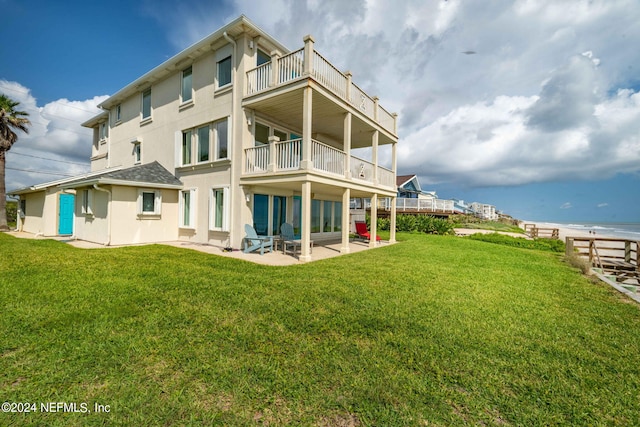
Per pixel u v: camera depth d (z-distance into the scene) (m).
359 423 2.04
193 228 11.45
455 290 5.56
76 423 1.95
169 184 11.56
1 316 3.61
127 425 1.95
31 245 9.73
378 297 4.87
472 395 2.38
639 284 8.12
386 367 2.74
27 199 16.61
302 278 6.00
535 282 6.69
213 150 10.89
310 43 8.38
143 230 11.09
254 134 10.34
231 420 2.01
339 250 10.95
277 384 2.43
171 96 12.70
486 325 3.86
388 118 14.60
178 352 2.87
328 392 2.35
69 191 13.61
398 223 22.88
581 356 3.10
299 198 12.52
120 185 10.35
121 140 15.90
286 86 8.73
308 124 8.32
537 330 3.77
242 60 9.94
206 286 5.16
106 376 2.46
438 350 3.10
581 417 2.19
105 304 4.14
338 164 10.22
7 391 2.24
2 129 17.28
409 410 2.17
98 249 9.17
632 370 2.89
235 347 3.02
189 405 2.14
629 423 2.15
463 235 20.52
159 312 3.90
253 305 4.26
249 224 10.08
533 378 2.67
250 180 9.69
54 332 3.21
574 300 5.30
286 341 3.19
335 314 4.03
